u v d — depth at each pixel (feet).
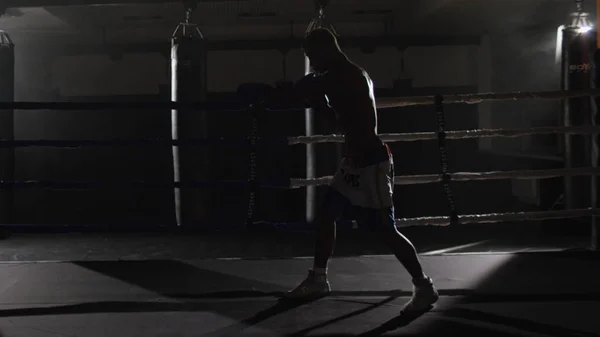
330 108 9.95
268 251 17.85
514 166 33.78
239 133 50.01
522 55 40.06
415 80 47.44
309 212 16.83
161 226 11.27
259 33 45.68
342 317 8.42
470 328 7.91
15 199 32.96
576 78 18.63
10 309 8.89
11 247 18.76
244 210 28.63
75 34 44.96
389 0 35.19
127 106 11.10
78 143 11.33
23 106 11.13
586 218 18.99
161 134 50.65
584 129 12.01
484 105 44.65
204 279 10.54
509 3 31.12
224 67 47.96
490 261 11.67
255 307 8.95
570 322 8.13
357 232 20.88
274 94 8.87
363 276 10.62
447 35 44.16
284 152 49.98
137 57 48.49
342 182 8.87
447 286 9.91
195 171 17.15
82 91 49.03
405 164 47.85
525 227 21.70
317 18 14.19
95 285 10.18
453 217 11.44
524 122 40.60
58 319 8.43
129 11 37.32
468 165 45.14
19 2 20.56
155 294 9.63
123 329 8.00
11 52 20.43
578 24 18.92
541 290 9.65
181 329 7.98
